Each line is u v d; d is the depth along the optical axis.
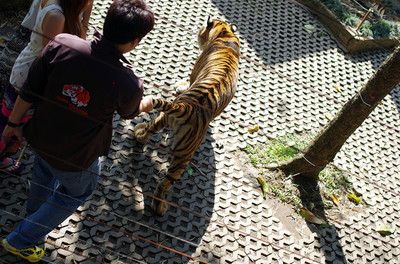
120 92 2.32
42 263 3.12
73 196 2.73
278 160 4.36
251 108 4.74
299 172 4.26
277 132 4.64
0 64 3.41
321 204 4.24
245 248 3.70
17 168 3.42
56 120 2.40
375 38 6.07
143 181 3.79
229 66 3.99
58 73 2.28
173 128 3.46
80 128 2.40
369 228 4.25
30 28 2.85
